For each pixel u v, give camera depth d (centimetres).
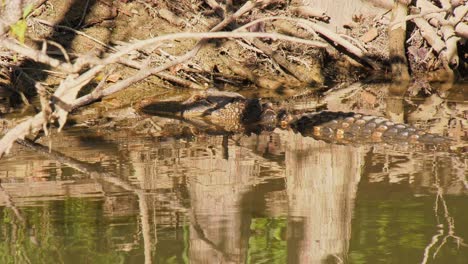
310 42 829
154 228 834
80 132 1367
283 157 1199
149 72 1034
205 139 1343
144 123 1461
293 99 1745
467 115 1527
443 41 2077
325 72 2020
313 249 773
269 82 1892
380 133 1351
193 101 1576
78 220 860
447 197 948
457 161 1145
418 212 888
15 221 856
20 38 803
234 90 1844
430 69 2102
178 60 1020
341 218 860
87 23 1900
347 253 762
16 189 988
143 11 1981
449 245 780
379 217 871
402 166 1123
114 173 1076
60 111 847
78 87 844
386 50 2112
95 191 979
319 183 1027
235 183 1026
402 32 2019
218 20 2011
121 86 1045
